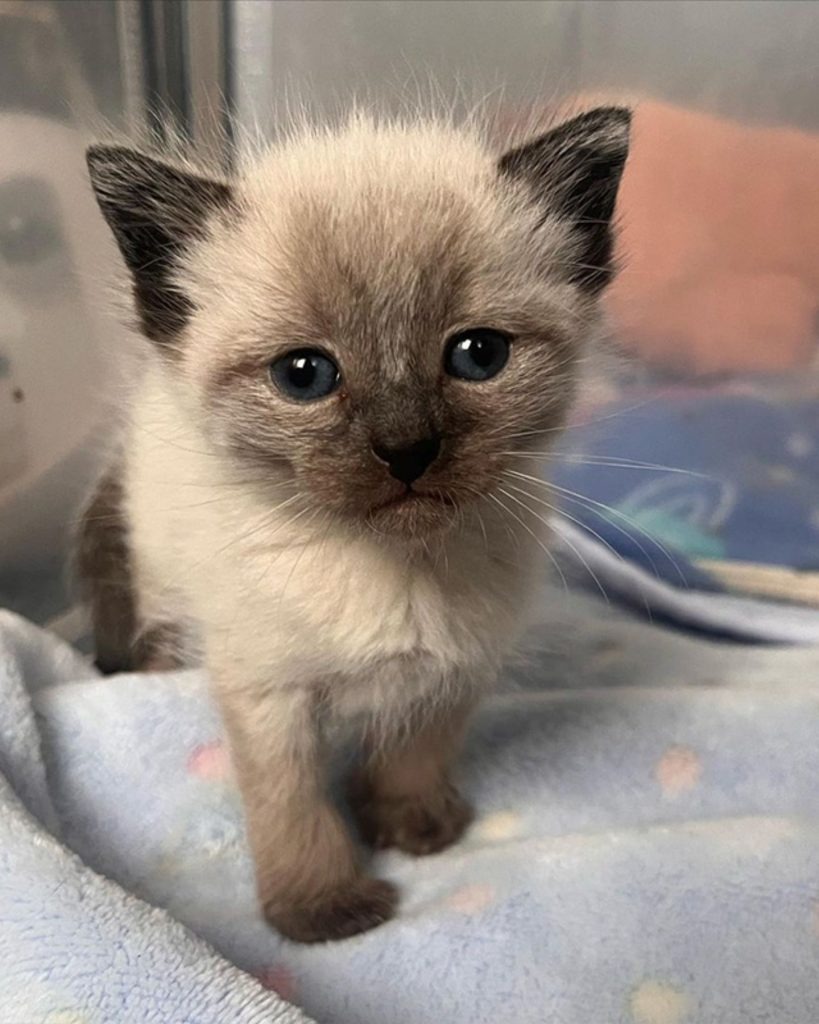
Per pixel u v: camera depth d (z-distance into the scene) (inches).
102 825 6.6
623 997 5.5
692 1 10.5
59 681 7.4
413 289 4.8
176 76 9.2
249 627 5.7
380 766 6.8
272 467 5.1
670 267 11.1
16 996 4.7
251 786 6.0
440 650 5.9
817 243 11.0
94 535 7.9
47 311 8.0
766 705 7.4
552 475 6.8
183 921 6.1
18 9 7.5
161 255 5.6
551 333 5.3
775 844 6.2
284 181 5.4
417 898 6.3
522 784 7.1
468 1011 5.4
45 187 7.8
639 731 7.3
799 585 9.7
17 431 7.9
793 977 5.5
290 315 4.9
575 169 5.6
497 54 10.2
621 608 9.6
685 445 10.8
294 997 5.5
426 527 4.9
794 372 11.1
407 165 5.4
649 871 6.1
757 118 10.9
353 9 9.7
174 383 5.7
